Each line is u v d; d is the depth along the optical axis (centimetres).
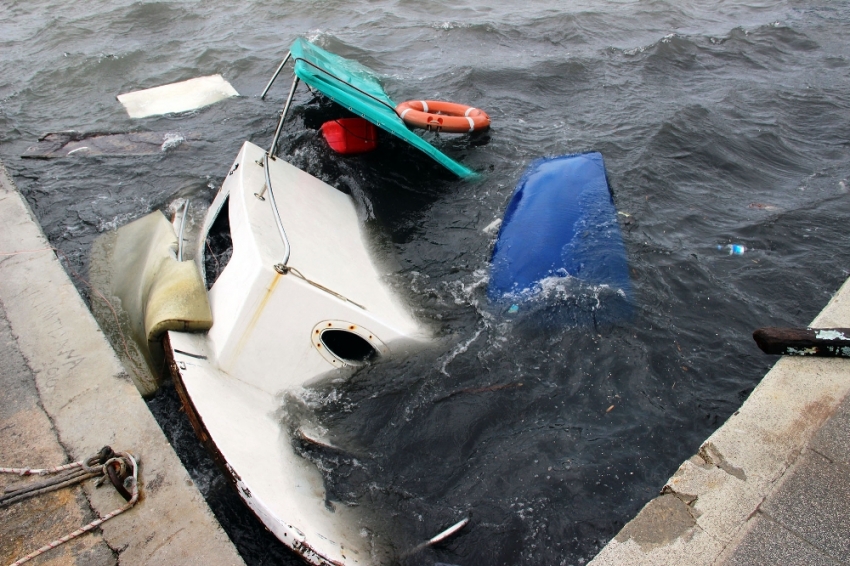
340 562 324
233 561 322
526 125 872
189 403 364
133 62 1124
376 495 379
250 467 348
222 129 880
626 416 434
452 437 418
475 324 511
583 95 973
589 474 395
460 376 460
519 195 664
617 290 537
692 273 567
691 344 490
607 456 406
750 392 450
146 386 448
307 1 1427
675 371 467
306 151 785
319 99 938
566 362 475
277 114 911
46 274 525
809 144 836
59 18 1356
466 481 391
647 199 691
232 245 491
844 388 399
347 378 442
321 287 435
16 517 340
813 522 324
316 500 361
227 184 578
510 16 1360
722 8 1473
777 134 852
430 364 466
